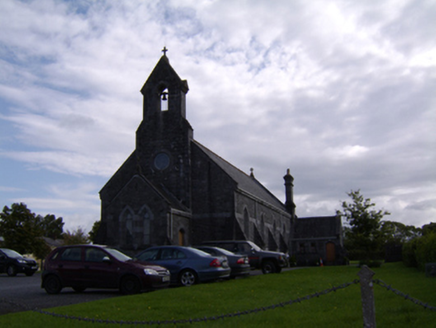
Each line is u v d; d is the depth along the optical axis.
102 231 40.34
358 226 36.97
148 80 43.19
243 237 38.94
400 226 90.75
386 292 14.60
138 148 42.25
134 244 35.44
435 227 32.62
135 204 36.19
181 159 41.00
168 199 38.31
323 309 11.95
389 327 9.44
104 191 42.28
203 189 40.72
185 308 12.34
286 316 10.95
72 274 17.52
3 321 10.89
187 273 19.48
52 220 116.06
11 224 46.03
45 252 48.25
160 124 42.16
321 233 55.66
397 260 46.03
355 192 37.47
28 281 24.72
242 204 42.75
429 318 10.02
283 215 62.44
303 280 20.80
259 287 17.52
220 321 10.53
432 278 18.91
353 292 15.20
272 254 28.02
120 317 11.23
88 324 10.46
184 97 43.19
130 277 17.00
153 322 9.35
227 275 20.45
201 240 39.75
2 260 29.81
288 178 69.88
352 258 61.34
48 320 10.95
